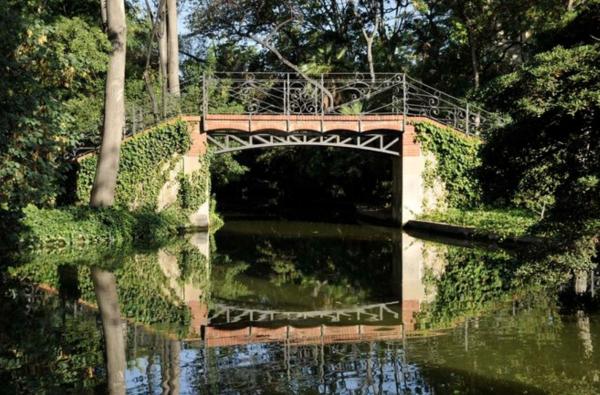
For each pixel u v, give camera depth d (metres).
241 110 21.41
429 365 6.03
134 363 6.21
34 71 11.96
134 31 25.64
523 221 15.47
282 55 29.78
